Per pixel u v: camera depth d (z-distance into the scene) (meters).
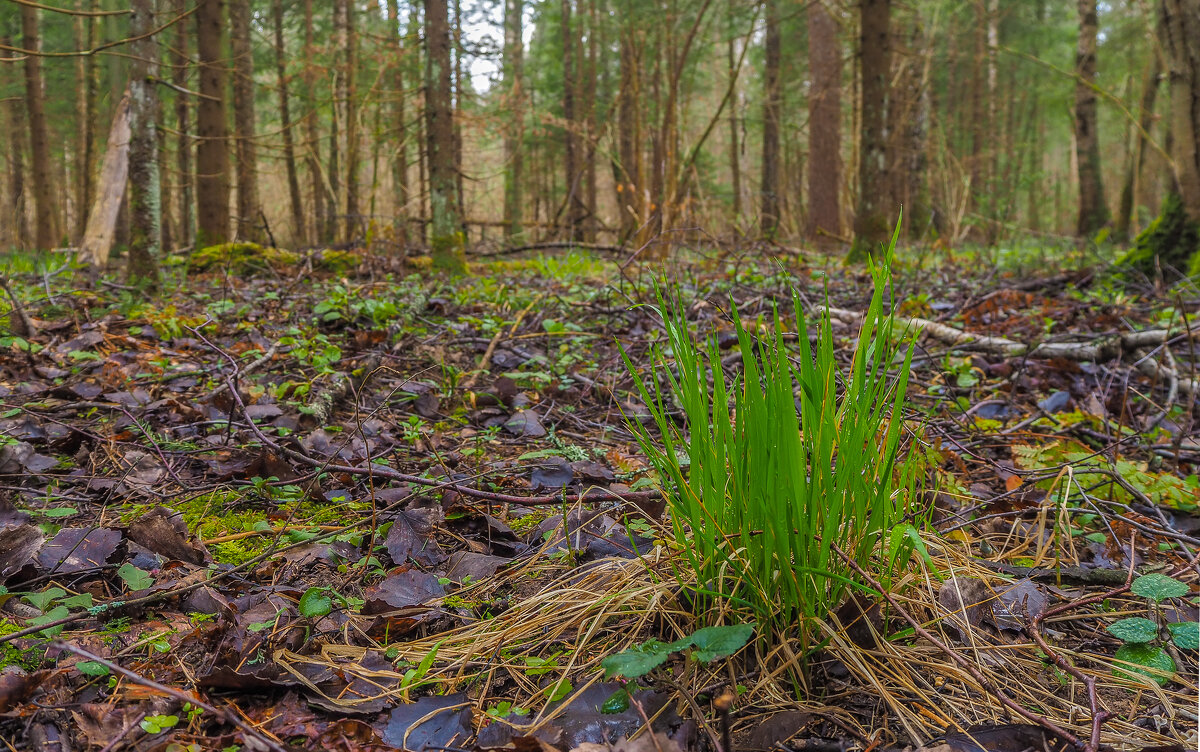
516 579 2.09
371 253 8.44
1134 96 23.20
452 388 3.79
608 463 3.01
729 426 1.62
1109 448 2.98
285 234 25.00
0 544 2.01
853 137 16.42
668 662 1.67
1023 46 27.27
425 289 6.64
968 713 1.53
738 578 1.63
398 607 1.87
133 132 6.00
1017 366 4.41
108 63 15.67
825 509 1.57
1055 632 1.84
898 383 1.60
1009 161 23.48
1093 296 6.33
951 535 2.34
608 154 12.90
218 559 2.17
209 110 10.69
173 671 1.62
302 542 2.23
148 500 2.60
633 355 4.55
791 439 1.50
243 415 2.94
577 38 23.25
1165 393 4.03
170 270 8.45
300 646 1.73
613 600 1.79
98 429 3.17
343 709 1.51
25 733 1.40
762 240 7.81
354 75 15.02
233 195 18.91
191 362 4.17
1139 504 2.64
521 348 4.75
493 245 13.05
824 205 18.81
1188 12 7.18
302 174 22.38
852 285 7.23
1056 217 26.81
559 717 1.49
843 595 1.68
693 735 1.43
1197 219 7.29
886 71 10.30
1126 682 1.62
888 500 1.63
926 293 6.42
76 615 1.74
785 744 1.43
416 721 1.49
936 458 2.69
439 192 8.84
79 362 4.04
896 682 1.60
